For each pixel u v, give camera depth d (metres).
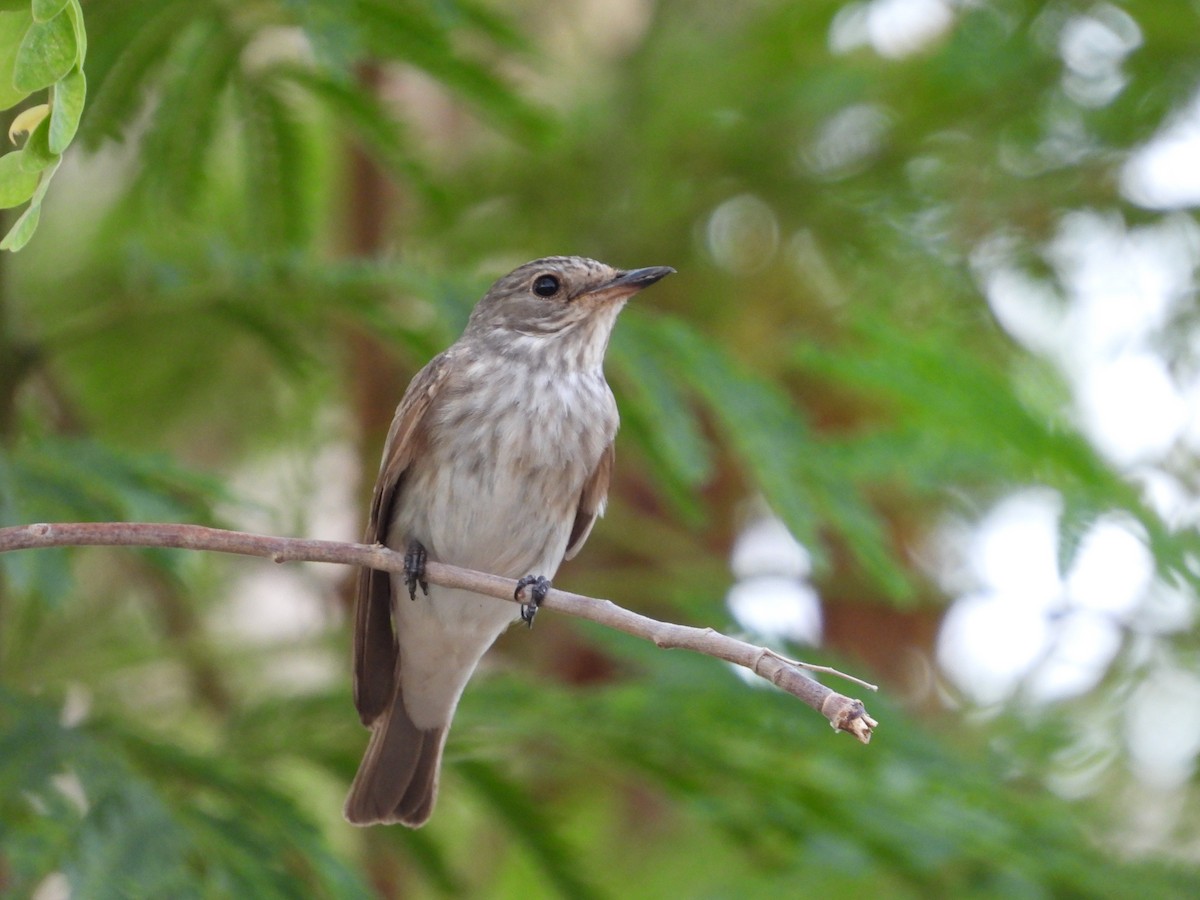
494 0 15.55
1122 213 13.42
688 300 14.16
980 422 11.54
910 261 13.61
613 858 14.14
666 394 10.22
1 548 6.56
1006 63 12.65
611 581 12.21
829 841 9.88
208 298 10.71
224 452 14.55
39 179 5.00
